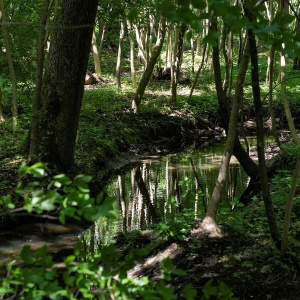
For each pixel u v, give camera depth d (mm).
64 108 8969
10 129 12195
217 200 6137
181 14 2102
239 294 4688
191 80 24250
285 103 11172
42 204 2141
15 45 13266
